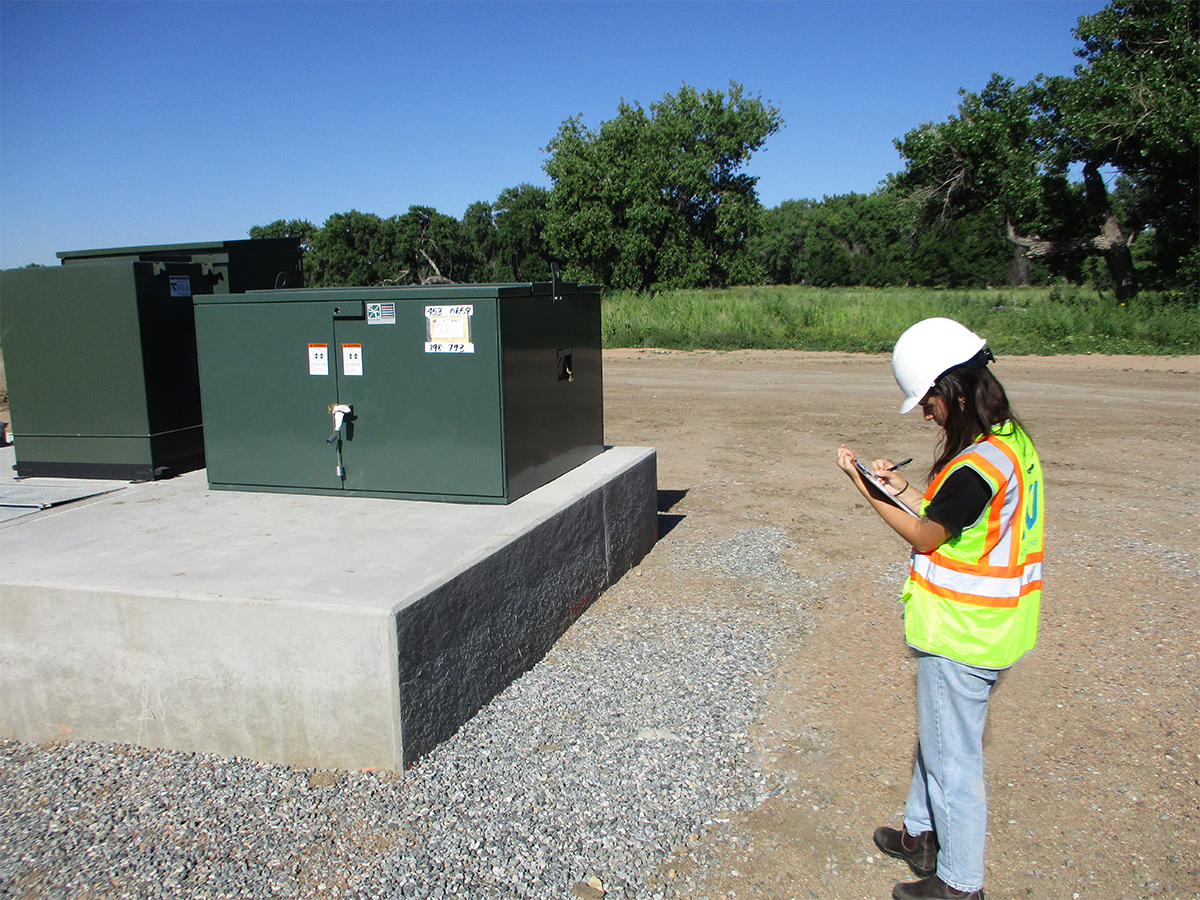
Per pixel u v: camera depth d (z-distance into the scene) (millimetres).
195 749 3342
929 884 2518
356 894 2578
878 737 3533
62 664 3412
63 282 5004
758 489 7914
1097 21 25453
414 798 3020
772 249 100938
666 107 43594
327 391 4578
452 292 4309
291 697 3180
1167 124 23531
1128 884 2709
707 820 2979
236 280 5535
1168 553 5867
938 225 30609
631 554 5602
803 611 4895
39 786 3160
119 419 5059
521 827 2887
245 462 4758
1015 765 3365
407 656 3115
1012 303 25641
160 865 2721
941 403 2424
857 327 23547
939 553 2395
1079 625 4688
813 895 2637
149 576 3404
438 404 4418
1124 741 3523
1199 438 9883
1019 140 27422
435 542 3809
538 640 4199
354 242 87500
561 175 43750
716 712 3705
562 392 5129
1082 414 11562
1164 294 24141
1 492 4770
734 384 15367
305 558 3600
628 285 42906
